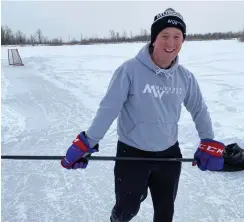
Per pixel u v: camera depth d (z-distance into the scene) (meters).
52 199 3.13
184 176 3.58
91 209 2.97
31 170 3.77
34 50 30.34
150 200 3.08
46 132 5.15
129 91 1.93
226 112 6.11
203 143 2.21
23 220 2.79
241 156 3.64
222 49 21.42
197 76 10.72
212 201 3.07
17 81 10.33
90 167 3.84
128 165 2.05
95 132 1.91
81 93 8.16
